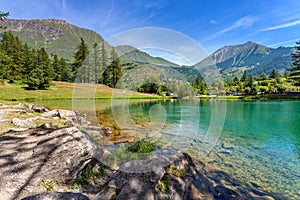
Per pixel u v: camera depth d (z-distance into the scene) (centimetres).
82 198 250
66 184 317
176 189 325
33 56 3753
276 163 493
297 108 1700
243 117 1264
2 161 314
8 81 2803
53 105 1470
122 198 280
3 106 907
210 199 327
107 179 362
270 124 1037
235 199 332
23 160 325
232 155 543
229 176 413
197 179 383
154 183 316
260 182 393
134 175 327
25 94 2134
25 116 727
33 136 423
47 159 335
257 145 648
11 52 3312
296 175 426
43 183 295
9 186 267
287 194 352
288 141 703
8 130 480
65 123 649
